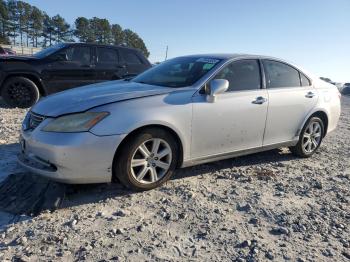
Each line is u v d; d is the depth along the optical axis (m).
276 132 5.46
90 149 3.81
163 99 4.29
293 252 3.29
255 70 5.26
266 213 3.95
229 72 4.95
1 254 3.01
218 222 3.71
